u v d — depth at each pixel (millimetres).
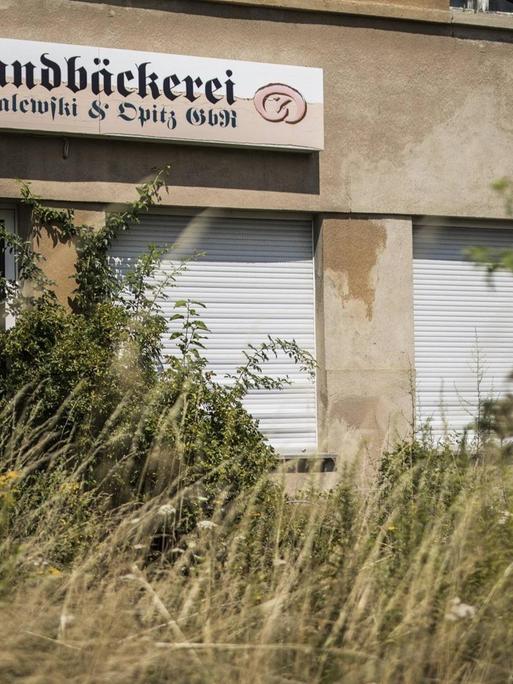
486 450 7133
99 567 6398
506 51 14438
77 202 12375
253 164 13164
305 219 13602
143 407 10047
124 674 5145
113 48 12422
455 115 14172
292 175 13336
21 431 8422
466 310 14336
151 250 12133
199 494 8844
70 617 5508
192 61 12703
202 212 13039
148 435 10023
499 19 14359
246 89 12945
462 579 6137
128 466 9469
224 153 13039
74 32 12344
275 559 6395
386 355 13703
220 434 10555
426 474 7797
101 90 12281
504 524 6711
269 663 5379
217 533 6887
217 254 13188
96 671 5152
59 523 7078
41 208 12062
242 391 11281
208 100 12758
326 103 13508
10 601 5734
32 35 12172
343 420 13438
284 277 13484
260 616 5777
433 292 14211
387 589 5996
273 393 13344
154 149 12711
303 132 13219
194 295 13047
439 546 6309
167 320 11906
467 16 14188
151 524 7656
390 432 12539
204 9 12922
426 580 5949
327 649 5477
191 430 10055
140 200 12484
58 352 10484
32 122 11984
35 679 4953
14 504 7070
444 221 14180
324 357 13414
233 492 9625
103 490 9555
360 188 13641
